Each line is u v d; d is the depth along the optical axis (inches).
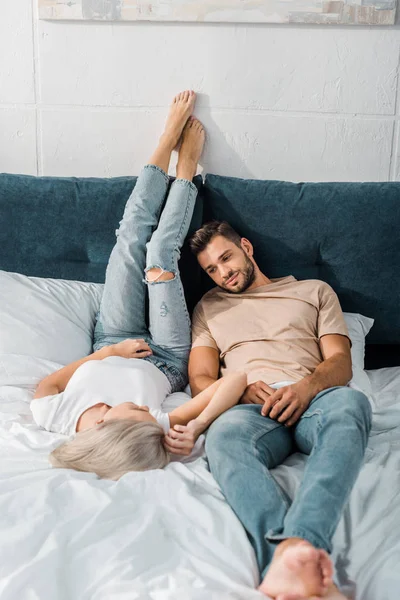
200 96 99.0
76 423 72.5
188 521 55.6
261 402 73.4
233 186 94.5
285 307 85.6
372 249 92.3
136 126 100.7
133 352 82.8
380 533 54.4
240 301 88.0
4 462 64.7
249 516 55.8
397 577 48.6
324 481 54.9
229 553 51.8
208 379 81.7
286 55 97.3
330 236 92.5
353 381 80.7
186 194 91.8
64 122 101.3
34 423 74.4
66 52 98.9
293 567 46.9
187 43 97.7
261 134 99.9
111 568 49.0
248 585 49.6
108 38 98.1
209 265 88.0
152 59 98.4
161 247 87.7
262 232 93.4
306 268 94.0
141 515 56.1
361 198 92.6
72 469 63.5
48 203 93.4
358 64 97.3
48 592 47.0
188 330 88.4
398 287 92.7
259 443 65.1
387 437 70.5
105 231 93.6
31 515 55.1
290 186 94.5
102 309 89.8
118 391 74.6
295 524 51.4
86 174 102.7
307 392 70.7
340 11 94.9
